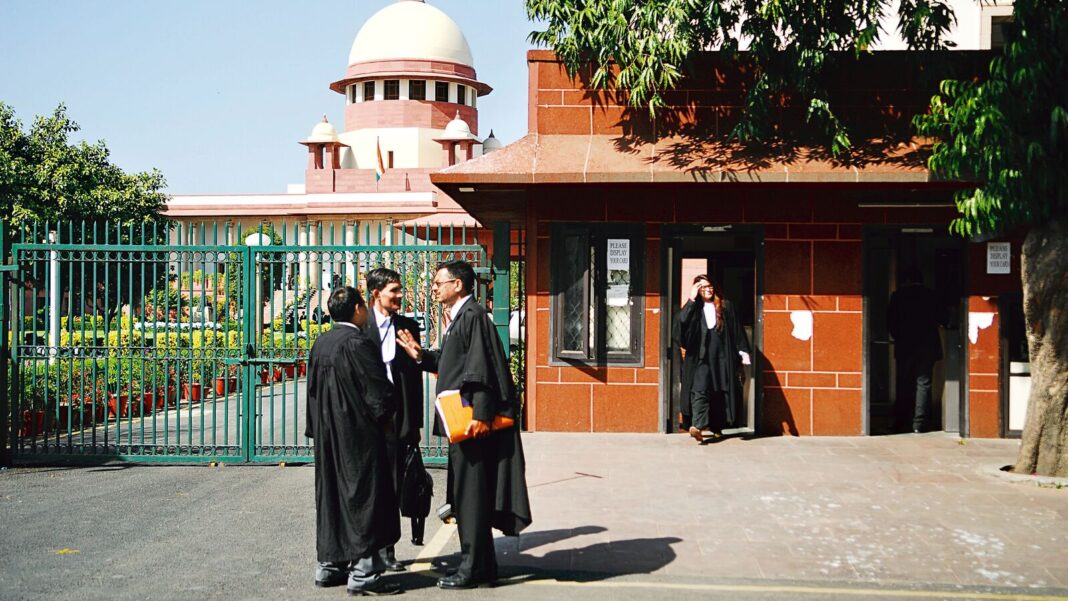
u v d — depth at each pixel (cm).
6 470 973
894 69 1142
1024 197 855
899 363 1195
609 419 1163
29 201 2489
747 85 1159
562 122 1176
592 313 1166
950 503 803
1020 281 1138
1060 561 639
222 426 1321
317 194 5256
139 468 984
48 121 2609
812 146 1119
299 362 993
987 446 1088
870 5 1086
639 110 1168
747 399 1201
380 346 650
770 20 1093
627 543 682
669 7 1054
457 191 1203
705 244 1263
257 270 995
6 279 992
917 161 1069
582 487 867
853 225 1140
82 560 643
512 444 586
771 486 871
